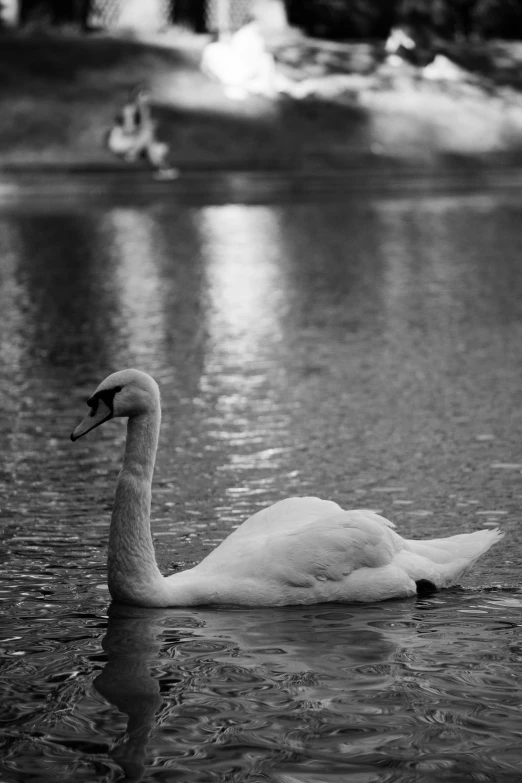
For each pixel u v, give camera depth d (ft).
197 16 221.05
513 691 21.91
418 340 63.21
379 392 50.57
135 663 23.39
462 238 114.32
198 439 42.83
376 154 179.11
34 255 105.09
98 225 129.29
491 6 243.60
